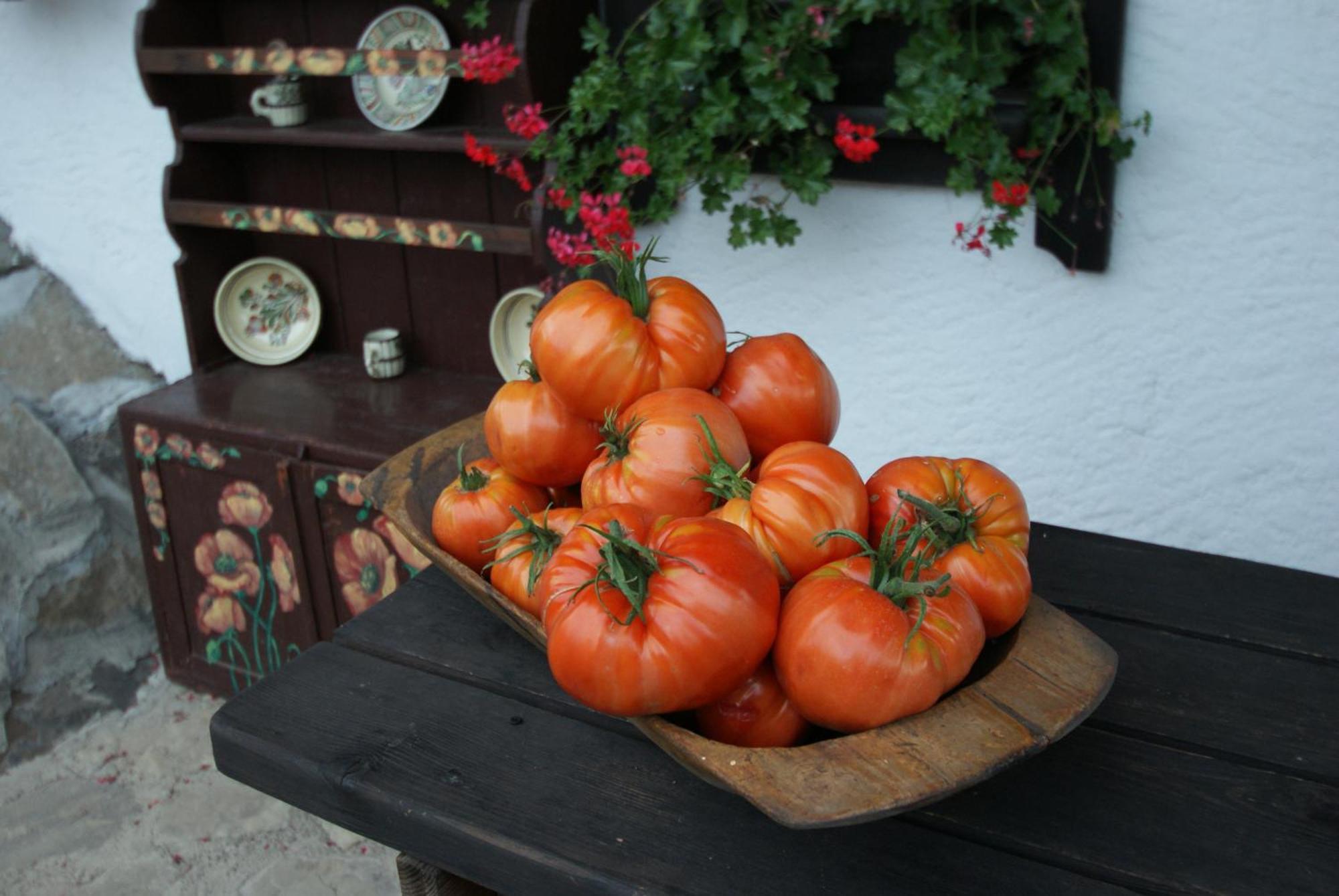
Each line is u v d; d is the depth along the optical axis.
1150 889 0.81
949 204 1.94
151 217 2.76
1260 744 0.94
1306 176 1.71
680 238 2.21
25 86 2.77
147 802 2.32
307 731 1.01
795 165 1.94
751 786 0.75
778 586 0.85
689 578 0.81
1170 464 1.96
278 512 2.35
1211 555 1.22
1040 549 1.25
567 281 2.02
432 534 1.12
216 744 1.02
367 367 2.54
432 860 0.92
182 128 2.45
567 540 0.89
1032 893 0.81
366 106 2.31
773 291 2.16
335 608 2.39
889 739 0.79
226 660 2.58
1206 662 1.05
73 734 2.52
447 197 2.43
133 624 2.73
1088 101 1.74
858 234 2.04
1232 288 1.81
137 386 2.92
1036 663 0.86
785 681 0.83
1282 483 1.89
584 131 1.94
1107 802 0.89
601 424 1.05
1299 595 1.14
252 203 2.64
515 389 1.07
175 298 2.82
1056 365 1.98
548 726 1.00
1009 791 0.90
